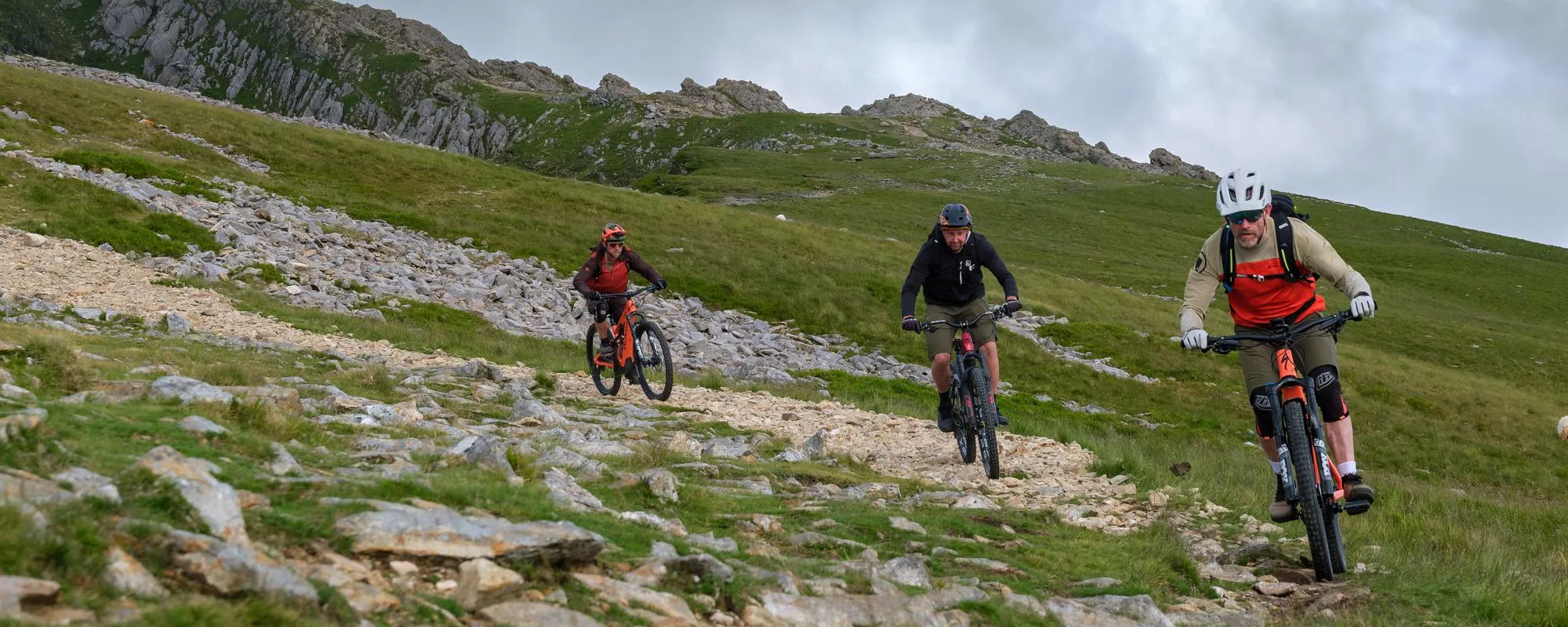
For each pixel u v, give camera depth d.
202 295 18.12
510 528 3.68
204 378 7.88
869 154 167.00
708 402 12.61
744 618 3.77
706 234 44.19
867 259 44.66
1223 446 24.73
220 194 31.02
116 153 34.56
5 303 13.07
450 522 3.62
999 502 7.75
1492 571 5.96
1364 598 5.49
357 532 3.43
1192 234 99.38
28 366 6.23
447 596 3.21
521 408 9.32
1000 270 8.75
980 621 4.39
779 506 6.42
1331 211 118.56
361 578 3.17
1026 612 4.65
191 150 40.81
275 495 3.73
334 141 48.56
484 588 3.24
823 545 5.33
